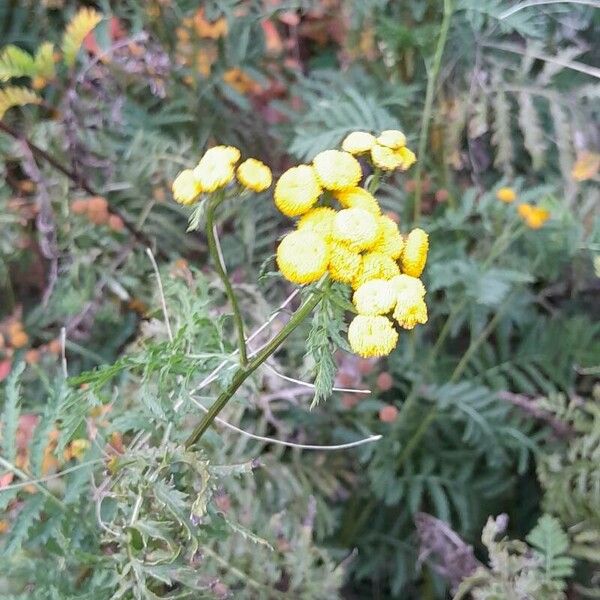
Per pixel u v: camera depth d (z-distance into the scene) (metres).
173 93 0.32
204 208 0.16
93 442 0.21
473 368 0.33
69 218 0.29
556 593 0.24
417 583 0.32
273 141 0.34
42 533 0.19
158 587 0.21
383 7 0.29
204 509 0.16
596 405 0.28
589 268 0.30
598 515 0.26
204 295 0.22
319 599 0.24
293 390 0.27
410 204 0.31
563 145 0.28
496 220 0.28
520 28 0.26
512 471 0.33
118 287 0.30
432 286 0.27
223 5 0.31
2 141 0.27
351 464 0.31
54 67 0.28
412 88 0.29
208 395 0.25
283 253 0.15
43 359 0.29
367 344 0.15
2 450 0.21
